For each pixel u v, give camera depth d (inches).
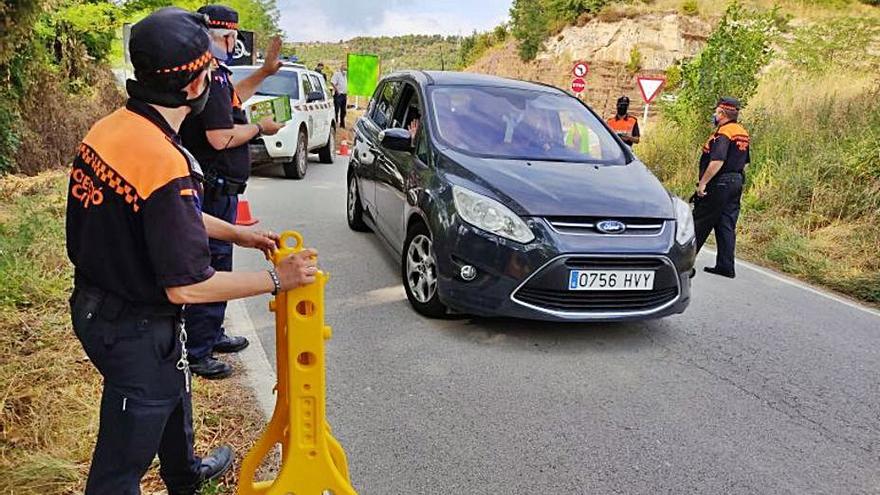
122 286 76.1
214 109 134.1
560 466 128.4
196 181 77.9
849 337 208.7
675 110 539.2
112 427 80.7
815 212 349.4
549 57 1317.7
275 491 91.3
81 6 514.6
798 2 1181.1
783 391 166.6
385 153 245.3
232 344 170.6
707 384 167.3
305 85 484.1
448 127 217.0
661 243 179.5
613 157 220.8
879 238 309.7
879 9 1144.2
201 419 134.0
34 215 228.1
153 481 113.1
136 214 73.2
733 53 477.7
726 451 137.3
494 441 135.6
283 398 94.3
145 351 78.4
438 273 185.3
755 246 334.0
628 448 136.0
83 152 75.6
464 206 179.8
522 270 171.9
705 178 266.4
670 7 1235.9
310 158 586.2
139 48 74.2
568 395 156.6
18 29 205.9
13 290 176.7
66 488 107.0
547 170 196.9
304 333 87.4
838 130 406.3
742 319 219.5
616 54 1205.7
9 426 121.7
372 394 152.3
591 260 173.0
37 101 394.3
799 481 128.8
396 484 120.1
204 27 79.1
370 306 207.2
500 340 185.2
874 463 136.6
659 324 208.5
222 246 145.7
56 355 149.9
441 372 164.6
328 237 289.9
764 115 458.3
